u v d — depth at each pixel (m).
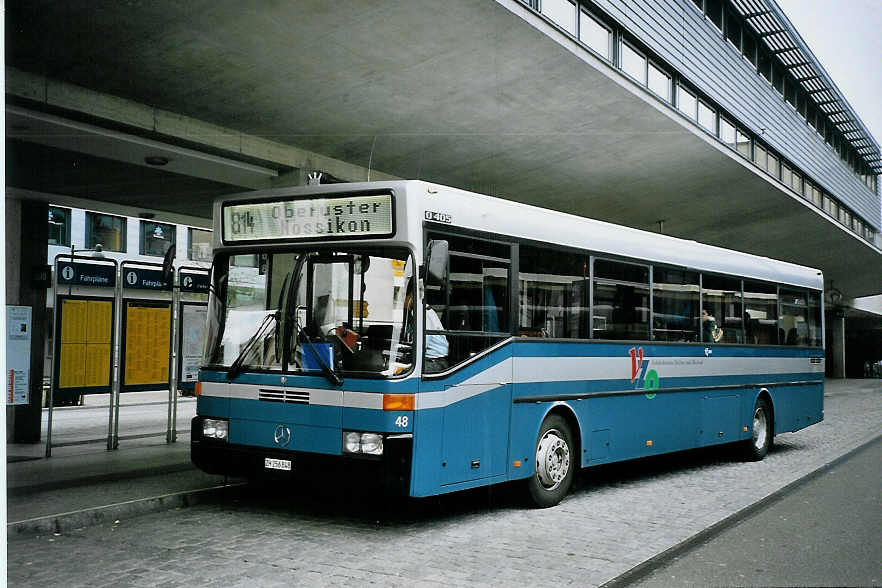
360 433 6.96
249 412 7.57
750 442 12.95
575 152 17.09
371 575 5.84
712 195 23.92
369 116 12.71
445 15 10.83
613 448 9.66
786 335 14.34
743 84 23.38
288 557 6.32
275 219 7.76
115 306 12.57
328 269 7.42
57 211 30.33
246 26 9.75
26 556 6.30
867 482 10.75
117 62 9.78
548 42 12.56
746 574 6.12
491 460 7.84
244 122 11.87
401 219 7.13
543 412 8.56
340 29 10.39
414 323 7.03
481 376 7.74
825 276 44.03
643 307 10.37
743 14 23.38
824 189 32.03
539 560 6.39
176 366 13.27
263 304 7.71
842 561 6.55
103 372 14.27
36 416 13.66
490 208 8.05
